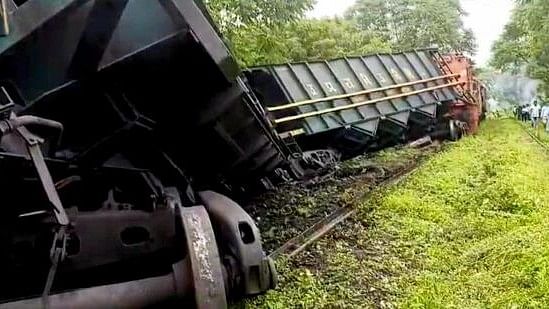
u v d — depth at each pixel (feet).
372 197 31.19
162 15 13.52
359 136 47.01
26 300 11.05
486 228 25.36
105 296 12.09
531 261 19.04
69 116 13.51
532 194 30.14
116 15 12.45
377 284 19.20
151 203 14.55
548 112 106.32
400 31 157.79
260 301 17.30
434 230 25.82
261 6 52.39
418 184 35.50
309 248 22.80
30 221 11.66
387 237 24.76
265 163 21.66
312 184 34.76
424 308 16.99
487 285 18.40
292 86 39.96
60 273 12.73
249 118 18.24
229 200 16.35
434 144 58.54
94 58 12.75
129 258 13.84
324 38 95.14
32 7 11.53
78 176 14.05
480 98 79.61
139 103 15.11
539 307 16.20
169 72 14.57
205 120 16.31
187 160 18.03
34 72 12.17
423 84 57.52
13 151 10.62
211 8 44.73
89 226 13.25
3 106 10.14
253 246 15.30
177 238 14.10
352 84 46.60
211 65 14.33
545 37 112.47
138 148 15.58
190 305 13.29
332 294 18.26
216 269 13.19
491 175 38.40
